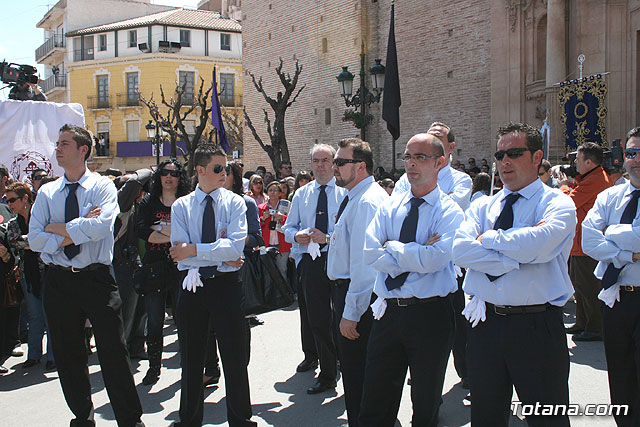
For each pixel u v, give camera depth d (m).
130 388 4.41
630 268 4.06
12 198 6.34
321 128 25.83
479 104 18.97
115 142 43.91
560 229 3.16
